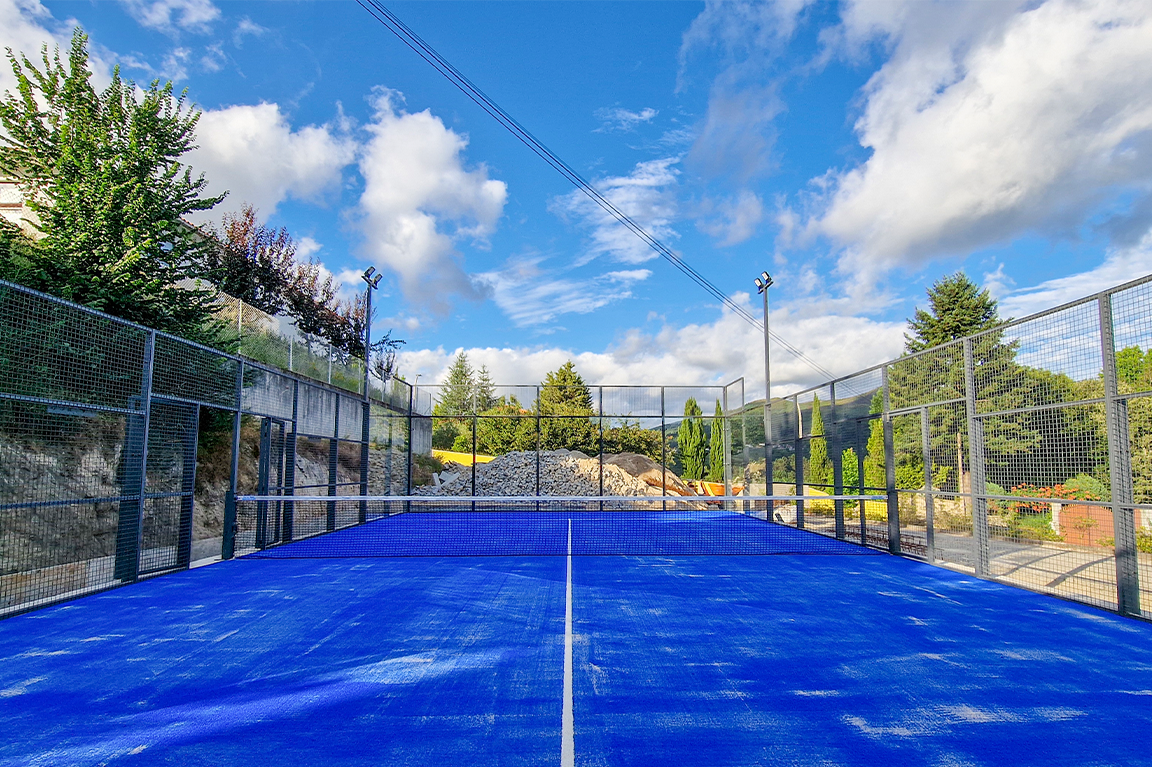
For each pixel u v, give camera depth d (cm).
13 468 693
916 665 434
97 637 504
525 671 419
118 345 719
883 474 1207
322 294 3372
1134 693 384
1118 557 593
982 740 317
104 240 1045
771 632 518
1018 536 806
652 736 320
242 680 402
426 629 526
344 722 337
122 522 726
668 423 2052
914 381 970
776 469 1648
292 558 950
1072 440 691
